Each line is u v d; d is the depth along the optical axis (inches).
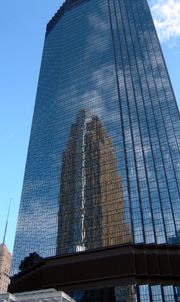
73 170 6432.1
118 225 5128.0
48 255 5438.0
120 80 7012.8
